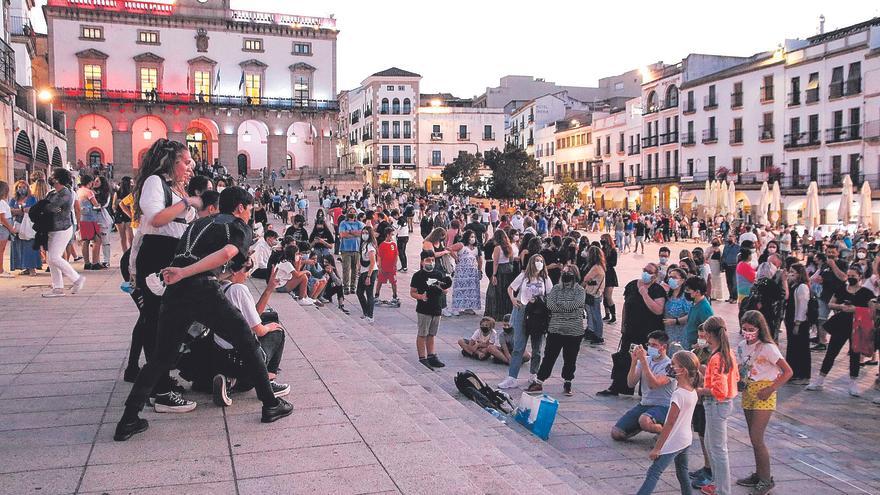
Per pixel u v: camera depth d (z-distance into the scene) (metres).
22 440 4.84
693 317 9.11
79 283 11.48
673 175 64.31
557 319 9.70
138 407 4.90
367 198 46.31
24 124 28.19
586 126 78.56
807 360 11.25
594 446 7.91
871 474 7.50
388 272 16.12
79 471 4.30
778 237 26.58
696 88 60.72
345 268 17.83
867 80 45.62
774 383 6.82
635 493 6.72
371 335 12.33
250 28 61.91
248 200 5.09
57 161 38.16
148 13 59.22
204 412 5.51
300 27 63.19
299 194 45.69
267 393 5.26
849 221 33.62
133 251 5.67
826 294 13.81
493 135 87.88
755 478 7.05
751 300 10.97
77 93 56.91
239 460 4.50
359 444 4.82
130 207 12.41
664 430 6.10
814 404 10.12
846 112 47.38
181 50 60.19
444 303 15.28
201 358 5.86
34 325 8.94
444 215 31.62
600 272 13.20
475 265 15.73
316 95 64.12
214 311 4.96
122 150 58.34
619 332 14.49
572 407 9.30
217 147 62.28
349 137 98.81
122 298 11.17
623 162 72.50
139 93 58.69
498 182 67.75
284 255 13.02
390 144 86.50
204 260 4.80
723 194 45.09
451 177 73.00
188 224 5.25
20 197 14.41
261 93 62.56
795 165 51.75
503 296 14.16
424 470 4.37
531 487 4.73
